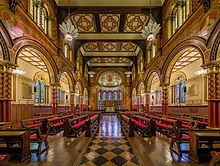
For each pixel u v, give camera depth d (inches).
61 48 608.1
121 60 1245.1
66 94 1048.8
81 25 698.8
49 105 822.5
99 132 408.2
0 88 293.0
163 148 255.6
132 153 236.1
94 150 250.2
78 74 888.3
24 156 203.5
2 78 293.7
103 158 215.2
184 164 190.9
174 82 811.4
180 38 417.7
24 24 351.3
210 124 303.0
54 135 356.8
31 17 390.6
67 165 188.9
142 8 575.8
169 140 309.6
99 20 659.4
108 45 939.3
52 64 513.7
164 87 538.3
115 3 569.6
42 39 441.7
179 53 438.3
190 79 681.0
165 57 526.6
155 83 1034.1
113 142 301.3
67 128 345.7
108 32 750.5
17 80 585.0
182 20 437.7
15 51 320.5
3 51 289.6
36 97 747.4
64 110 962.1
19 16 331.3
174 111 736.3
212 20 289.4
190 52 500.7
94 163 198.2
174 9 502.9
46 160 203.9
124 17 631.2
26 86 653.9
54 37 547.8
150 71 691.4
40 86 778.8
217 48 285.3
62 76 845.8
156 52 611.5
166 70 521.7
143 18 655.1
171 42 476.7
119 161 204.5
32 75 707.4
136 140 310.0
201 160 198.2
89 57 1069.1
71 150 245.9
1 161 137.1
